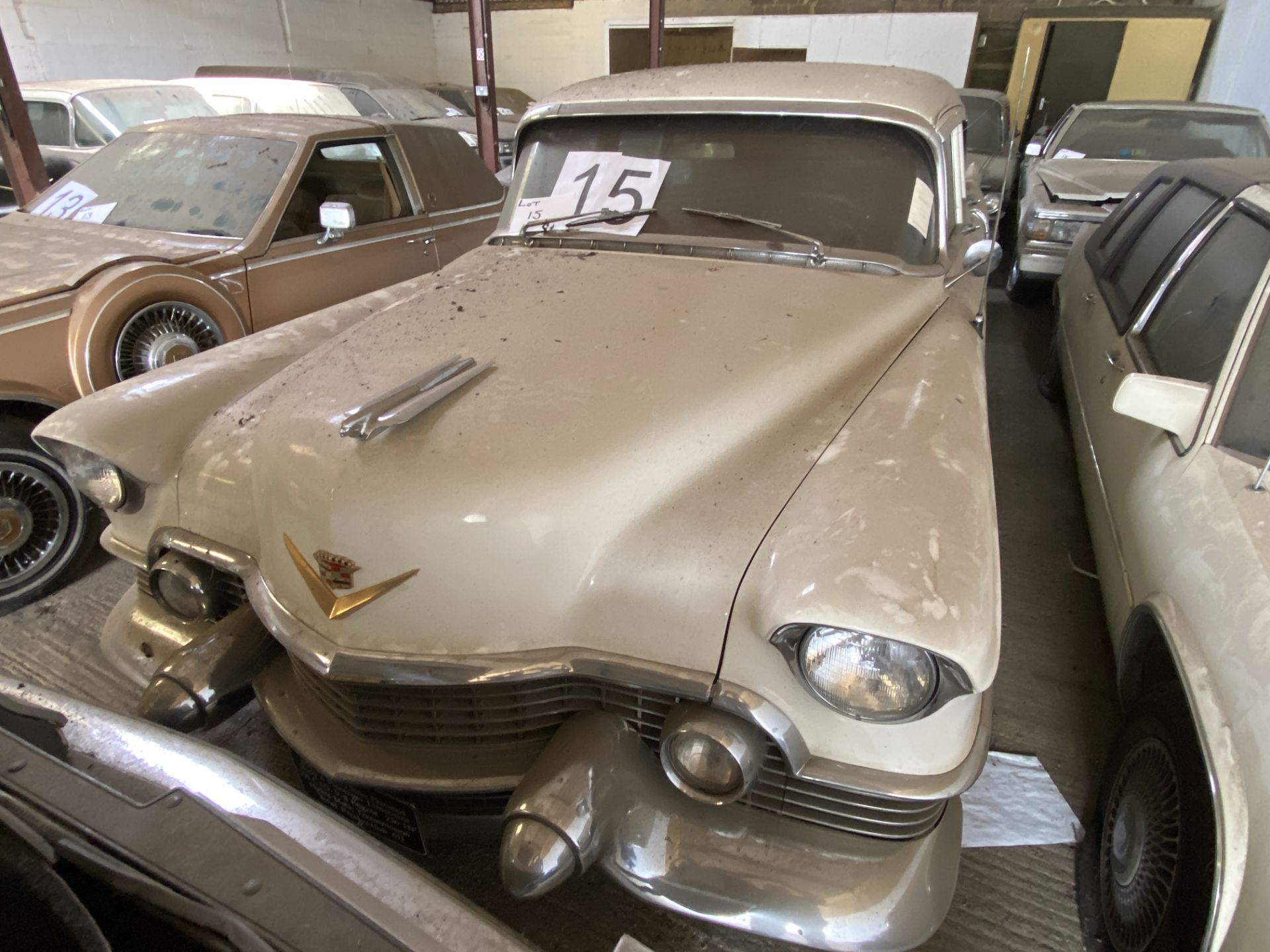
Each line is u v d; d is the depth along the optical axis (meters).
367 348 1.86
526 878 1.27
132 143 4.08
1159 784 1.56
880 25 11.07
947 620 1.13
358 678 1.41
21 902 0.76
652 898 1.35
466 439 1.48
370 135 4.06
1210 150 6.25
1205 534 1.64
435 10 13.28
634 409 1.56
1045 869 1.86
